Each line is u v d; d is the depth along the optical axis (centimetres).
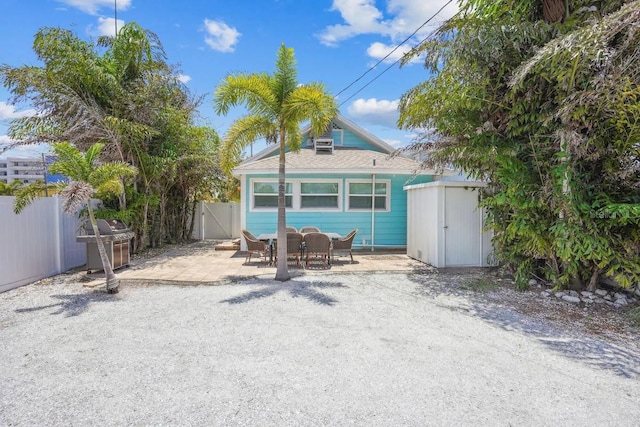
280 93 671
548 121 537
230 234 1550
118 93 908
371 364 336
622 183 534
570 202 517
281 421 247
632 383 305
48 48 838
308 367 329
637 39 440
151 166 972
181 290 620
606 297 560
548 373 322
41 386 295
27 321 457
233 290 618
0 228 589
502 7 641
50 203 717
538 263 666
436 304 539
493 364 339
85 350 368
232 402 271
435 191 807
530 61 481
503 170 603
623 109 466
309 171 1058
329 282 677
